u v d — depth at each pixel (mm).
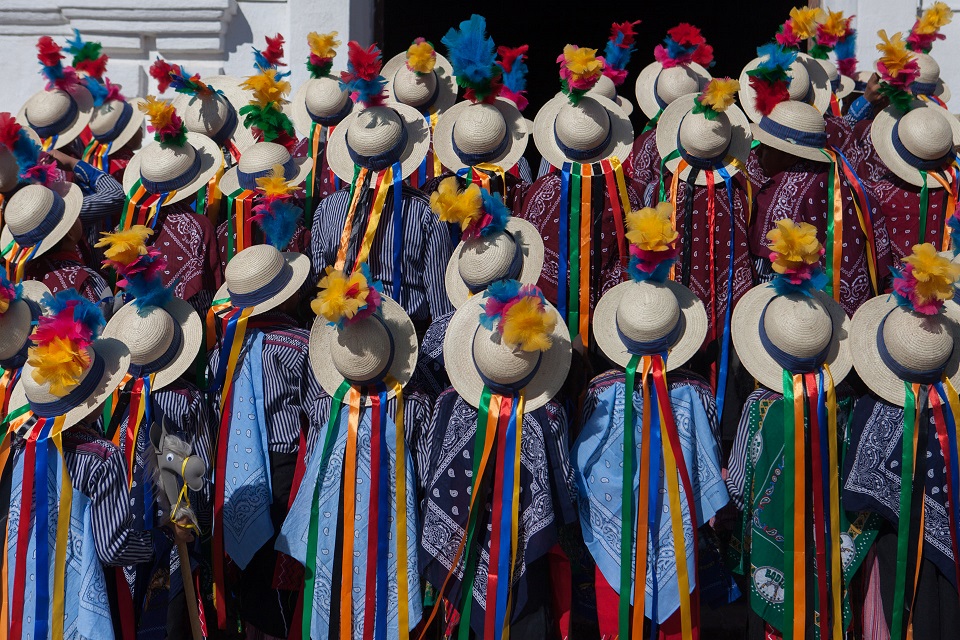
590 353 3857
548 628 3279
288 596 3680
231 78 5773
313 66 5242
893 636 3172
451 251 3979
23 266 3920
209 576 3643
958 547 3148
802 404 3188
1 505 3047
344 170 4332
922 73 4988
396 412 3361
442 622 3547
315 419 3475
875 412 3238
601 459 3312
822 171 3814
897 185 4133
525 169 4535
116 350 3154
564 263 3916
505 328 3064
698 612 3314
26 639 2914
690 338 3311
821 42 5102
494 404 3232
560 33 11523
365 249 3912
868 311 3309
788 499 3188
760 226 3838
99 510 2975
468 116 4188
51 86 5352
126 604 3178
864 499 3201
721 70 11125
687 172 3896
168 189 4352
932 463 3172
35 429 2982
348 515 3314
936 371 3154
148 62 6633
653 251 3262
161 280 3490
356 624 3303
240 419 3545
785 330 3186
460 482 3260
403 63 5422
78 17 6547
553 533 3152
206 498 3527
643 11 11305
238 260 3664
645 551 3232
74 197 4066
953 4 6262
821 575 3174
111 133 5348
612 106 4250
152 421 3385
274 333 3629
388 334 3357
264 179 3883
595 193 3951
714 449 3301
